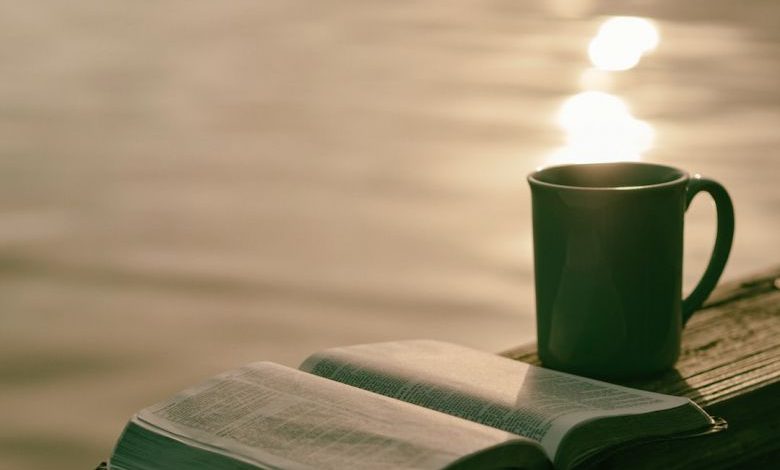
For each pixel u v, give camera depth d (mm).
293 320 4293
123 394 3846
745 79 9617
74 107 8938
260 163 6840
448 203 5707
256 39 13812
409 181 6223
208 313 4434
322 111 8641
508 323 4121
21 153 7262
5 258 5117
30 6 17703
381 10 16875
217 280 4766
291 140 7531
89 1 18453
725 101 8516
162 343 4199
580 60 11523
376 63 11430
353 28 14828
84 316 4480
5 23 15383
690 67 10570
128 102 9203
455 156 6855
